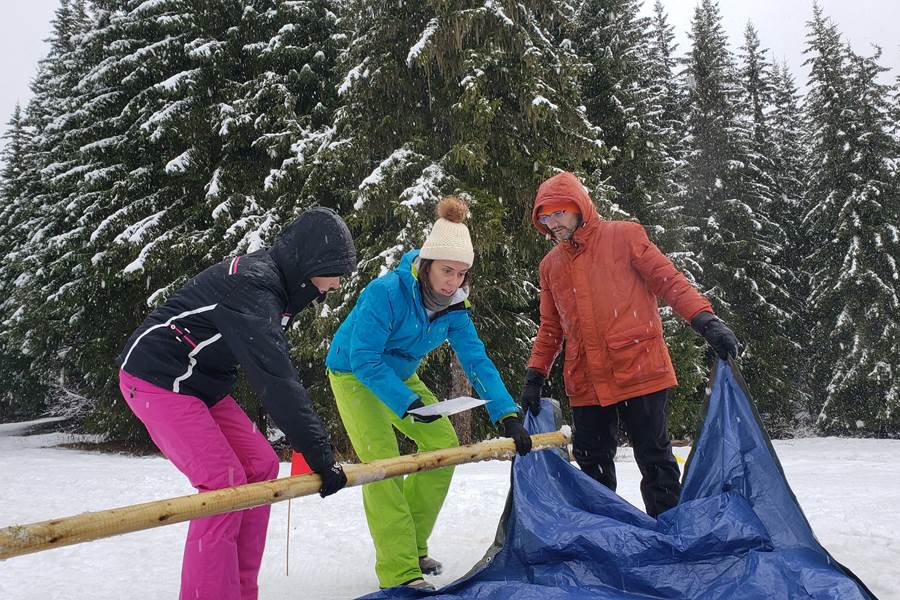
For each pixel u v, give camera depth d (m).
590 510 3.26
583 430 3.67
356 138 12.34
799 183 29.44
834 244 24.45
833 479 8.30
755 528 2.74
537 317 15.30
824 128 24.81
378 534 3.19
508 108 12.41
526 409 3.79
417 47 11.34
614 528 2.87
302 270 2.56
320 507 5.72
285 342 2.42
